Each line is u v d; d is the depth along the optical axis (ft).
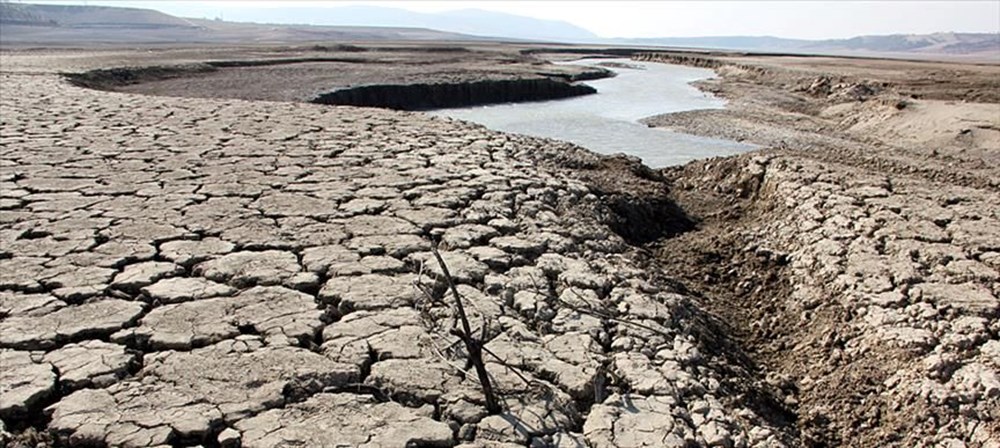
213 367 12.60
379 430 11.10
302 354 13.11
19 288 15.51
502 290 16.33
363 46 196.85
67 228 19.49
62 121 37.50
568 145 37.22
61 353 12.89
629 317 15.66
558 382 12.83
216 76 84.38
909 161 40.93
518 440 11.13
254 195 23.31
